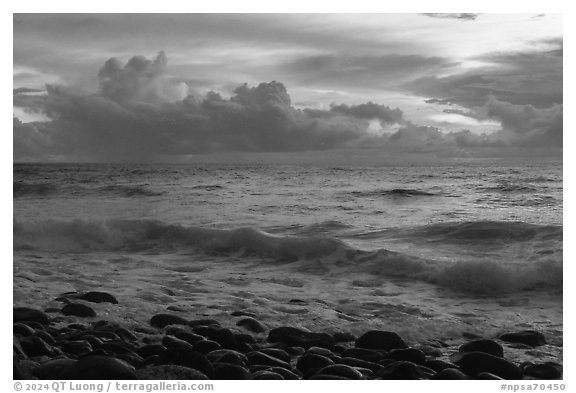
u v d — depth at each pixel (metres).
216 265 9.94
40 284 7.54
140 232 12.05
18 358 4.39
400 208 17.97
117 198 21.88
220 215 16.75
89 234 11.95
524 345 5.70
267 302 7.11
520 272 8.25
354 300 7.52
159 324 5.77
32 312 5.59
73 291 7.22
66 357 4.47
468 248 10.84
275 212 17.36
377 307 7.18
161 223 12.19
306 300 7.38
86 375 4.01
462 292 8.12
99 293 6.55
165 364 4.31
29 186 25.03
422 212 16.88
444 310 7.17
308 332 5.60
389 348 5.34
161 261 10.28
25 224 11.97
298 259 10.10
